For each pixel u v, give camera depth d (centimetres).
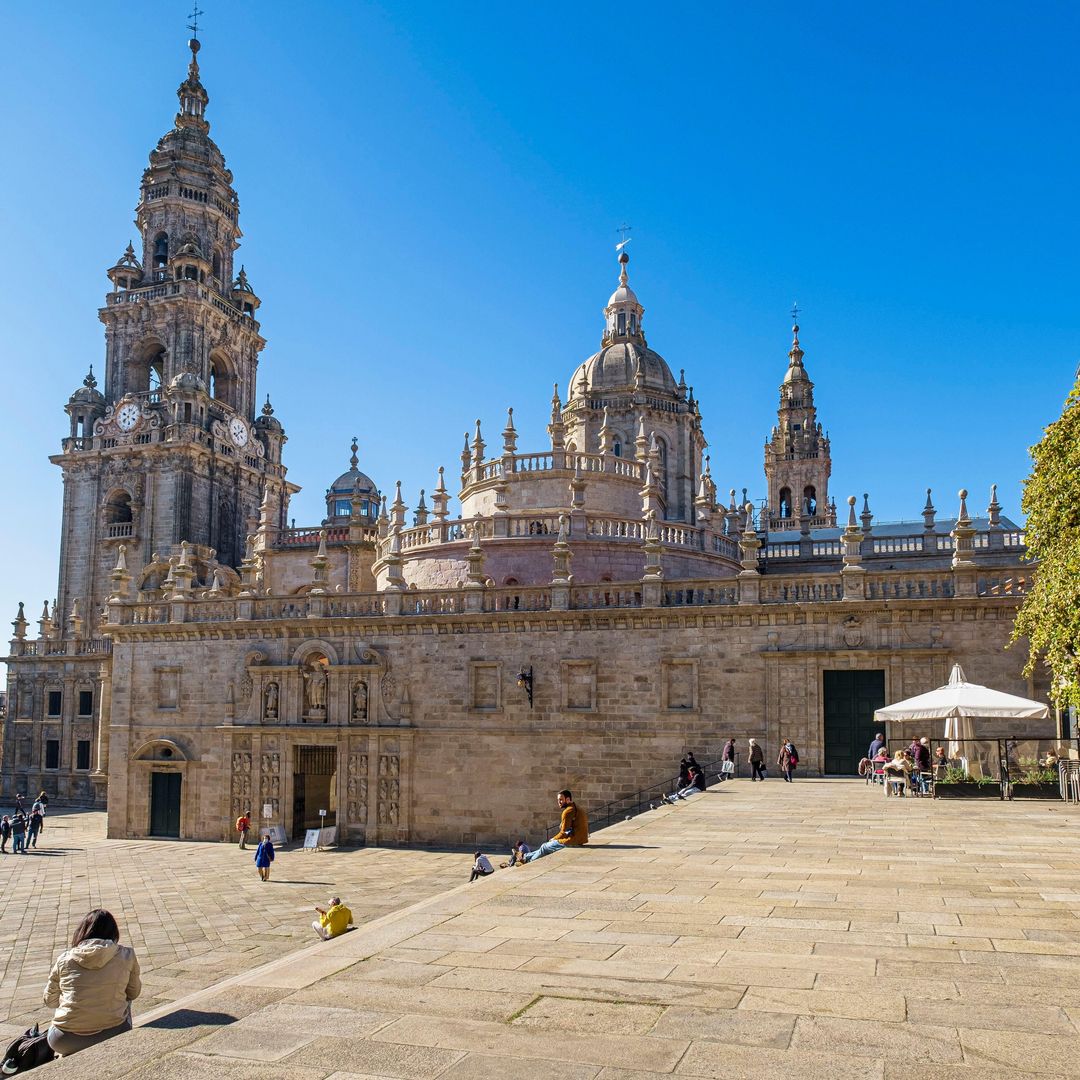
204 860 4556
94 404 8812
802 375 11181
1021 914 1436
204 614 5325
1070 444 2978
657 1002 1020
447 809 4656
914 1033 915
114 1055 878
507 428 5866
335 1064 845
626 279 8362
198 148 9431
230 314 9281
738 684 4275
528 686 4556
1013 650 3966
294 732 4975
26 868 4562
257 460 9325
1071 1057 849
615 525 5341
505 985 1087
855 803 2978
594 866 1902
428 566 5497
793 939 1298
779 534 7750
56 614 8531
